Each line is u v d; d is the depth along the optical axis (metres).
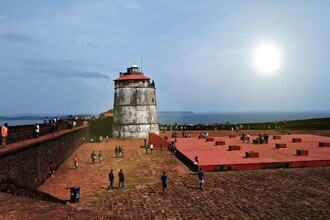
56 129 27.31
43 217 6.70
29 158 17.27
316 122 55.38
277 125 57.62
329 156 25.83
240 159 24.81
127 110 53.19
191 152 29.78
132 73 56.28
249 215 12.81
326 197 15.05
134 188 18.17
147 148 36.53
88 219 6.71
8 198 8.50
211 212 13.29
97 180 21.23
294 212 13.03
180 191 16.91
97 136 57.44
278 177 19.59
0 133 14.59
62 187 19.25
